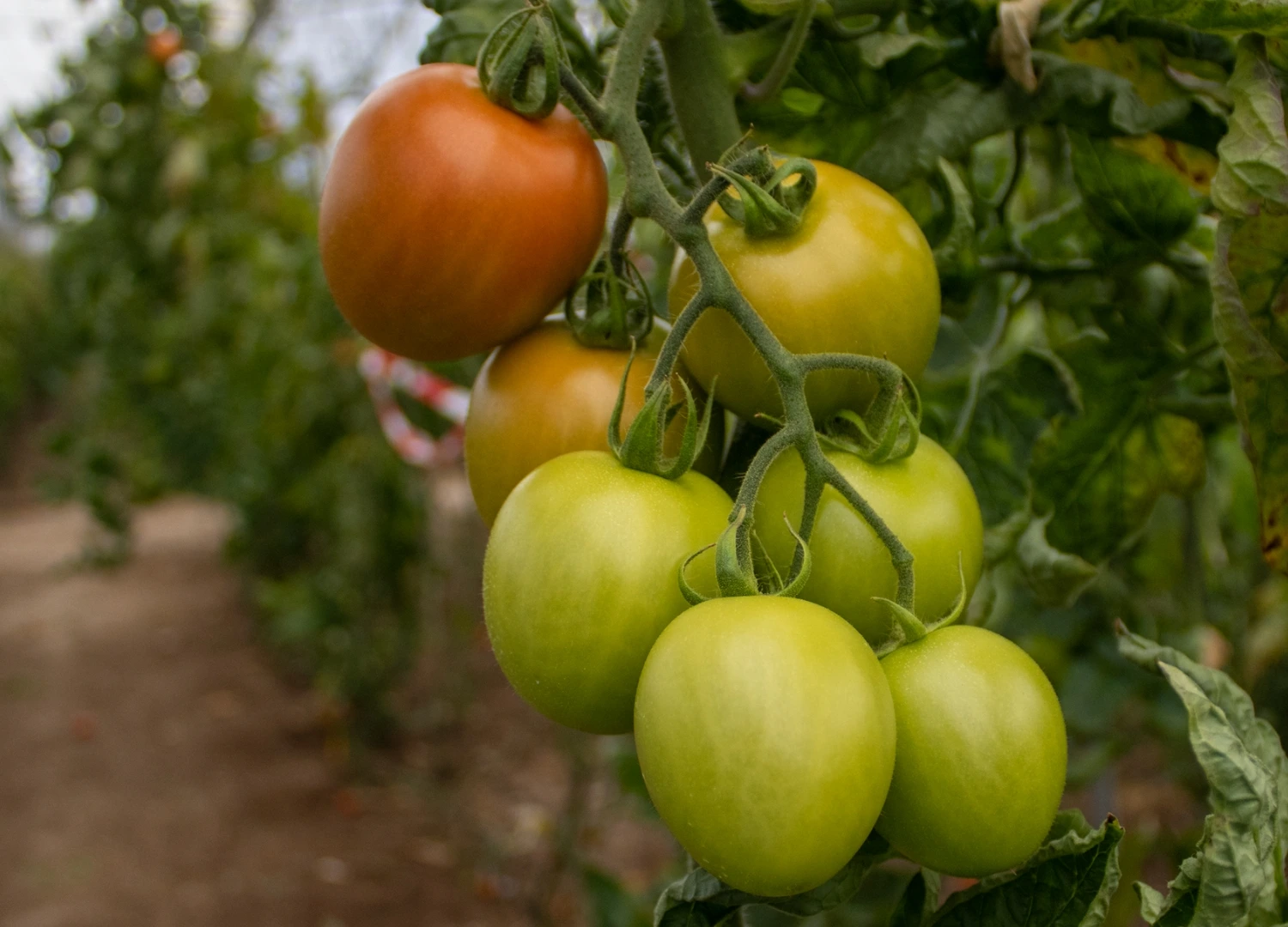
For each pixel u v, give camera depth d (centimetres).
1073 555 49
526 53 39
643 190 38
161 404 357
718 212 40
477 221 39
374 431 228
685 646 33
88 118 249
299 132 242
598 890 105
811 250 38
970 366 51
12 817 227
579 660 35
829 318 38
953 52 45
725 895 37
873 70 45
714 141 43
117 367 358
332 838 213
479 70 40
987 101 46
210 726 275
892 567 37
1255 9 38
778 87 43
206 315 276
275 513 320
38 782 245
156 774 246
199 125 238
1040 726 34
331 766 245
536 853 196
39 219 319
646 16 39
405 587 249
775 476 38
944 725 34
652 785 33
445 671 271
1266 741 39
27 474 773
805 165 38
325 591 246
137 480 374
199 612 388
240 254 256
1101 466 49
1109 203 47
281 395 239
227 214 250
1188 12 39
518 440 41
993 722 34
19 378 782
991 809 34
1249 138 39
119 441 426
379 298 40
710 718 32
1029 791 34
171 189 239
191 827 219
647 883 167
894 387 37
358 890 193
